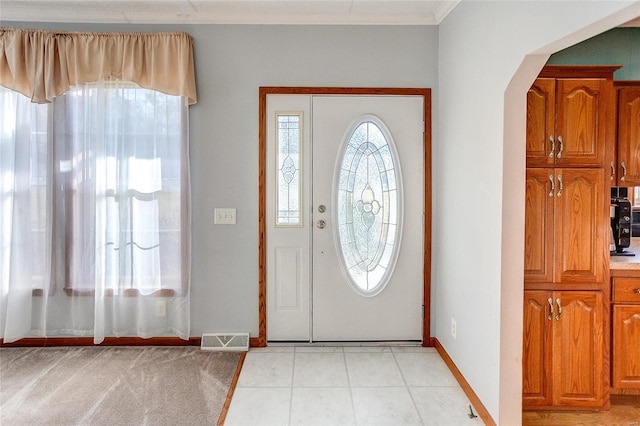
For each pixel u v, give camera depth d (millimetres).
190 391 2434
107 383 2520
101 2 2760
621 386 2320
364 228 3084
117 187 2934
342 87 3027
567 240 2172
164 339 3059
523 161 1958
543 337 2189
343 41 3020
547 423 2176
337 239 3061
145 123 2936
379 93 3029
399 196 3064
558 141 2164
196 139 3023
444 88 2887
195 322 3068
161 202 2965
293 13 2938
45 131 2918
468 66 2404
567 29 1494
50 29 2910
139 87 2914
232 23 2988
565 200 2168
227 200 3047
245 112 3027
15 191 2881
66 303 3021
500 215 1984
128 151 2930
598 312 2182
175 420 2143
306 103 3037
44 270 2965
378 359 2887
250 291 3076
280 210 3062
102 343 3051
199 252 3055
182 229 2975
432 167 3053
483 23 2174
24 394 2379
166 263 3000
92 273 2996
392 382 2568
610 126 2168
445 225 2871
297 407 2281
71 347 3027
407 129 3053
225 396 2383
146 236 2969
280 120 3043
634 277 2281
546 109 2160
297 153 3051
